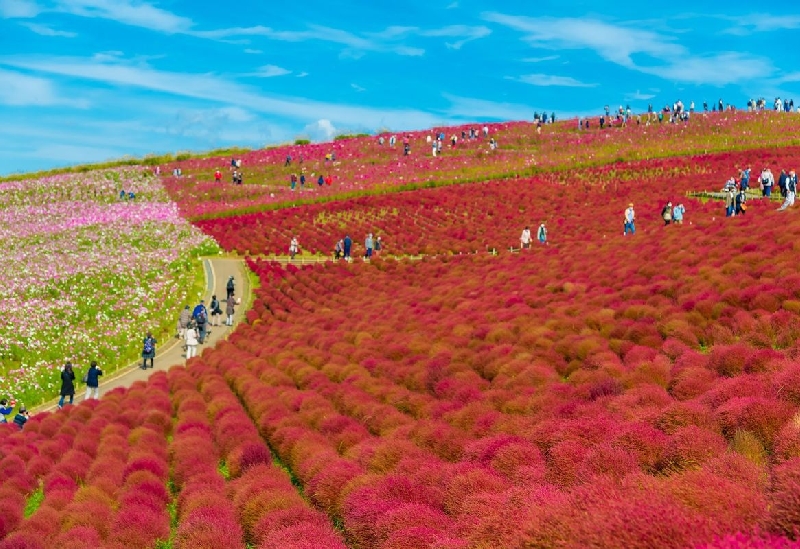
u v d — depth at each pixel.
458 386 17.77
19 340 31.45
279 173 76.69
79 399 27.95
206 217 59.81
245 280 44.22
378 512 10.76
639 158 68.19
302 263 47.03
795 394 11.48
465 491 10.67
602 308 22.36
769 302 18.56
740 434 10.12
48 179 77.19
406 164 75.00
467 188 61.94
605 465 9.83
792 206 34.12
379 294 35.66
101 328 34.00
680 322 18.45
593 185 59.31
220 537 11.68
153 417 20.92
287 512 11.86
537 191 58.72
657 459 10.15
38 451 19.25
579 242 38.75
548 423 12.20
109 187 73.00
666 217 39.22
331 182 69.38
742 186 46.00
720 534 6.79
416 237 49.47
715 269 23.22
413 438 14.29
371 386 19.38
